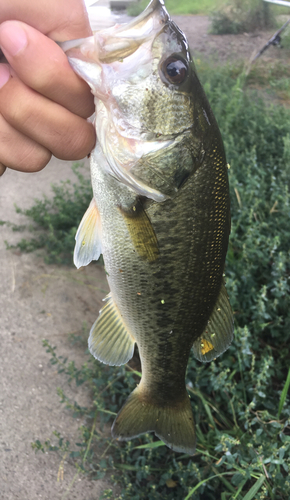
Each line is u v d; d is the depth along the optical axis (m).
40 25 0.18
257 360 0.45
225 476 0.38
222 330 0.30
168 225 0.24
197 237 0.25
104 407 0.43
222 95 0.85
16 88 0.17
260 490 0.34
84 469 0.39
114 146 0.22
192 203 0.24
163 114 0.22
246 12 1.70
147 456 0.40
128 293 0.27
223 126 0.74
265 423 0.35
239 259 0.50
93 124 0.22
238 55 1.44
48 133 0.19
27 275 0.64
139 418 0.32
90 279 0.64
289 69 1.27
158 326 0.28
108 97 0.21
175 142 0.23
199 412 0.40
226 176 0.25
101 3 1.29
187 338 0.29
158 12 0.21
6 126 0.18
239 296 0.47
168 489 0.38
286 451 0.34
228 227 0.27
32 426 0.45
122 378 0.47
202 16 2.11
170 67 0.22
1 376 0.50
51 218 0.69
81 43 0.19
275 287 0.48
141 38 0.21
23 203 0.81
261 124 0.75
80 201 0.70
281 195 0.54
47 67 0.17
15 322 0.57
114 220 0.25
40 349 0.53
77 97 0.18
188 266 0.26
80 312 0.58
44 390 0.49
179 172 0.23
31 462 0.42
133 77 0.21
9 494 0.39
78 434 0.44
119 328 0.30
